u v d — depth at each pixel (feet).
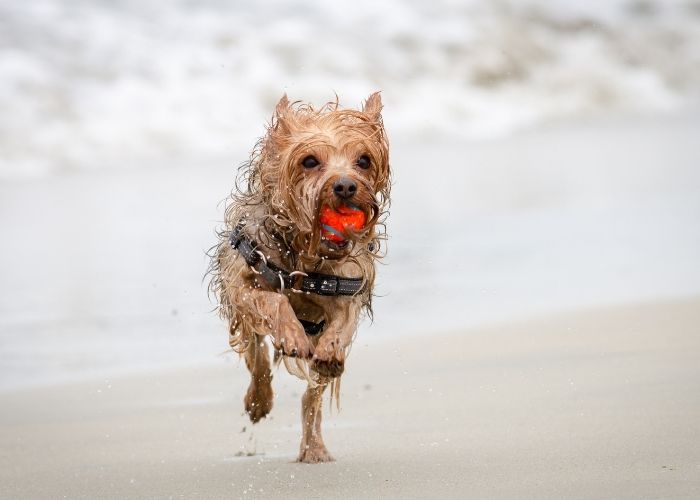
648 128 130.21
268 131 23.27
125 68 126.93
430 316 41.47
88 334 40.68
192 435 27.35
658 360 31.07
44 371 35.42
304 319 24.21
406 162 106.63
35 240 66.03
